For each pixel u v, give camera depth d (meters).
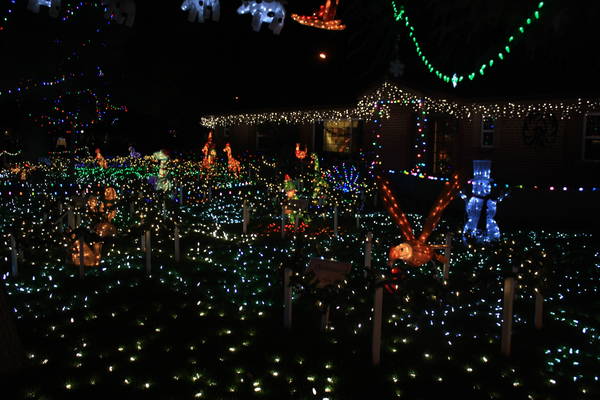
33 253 9.72
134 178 23.98
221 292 7.70
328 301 5.65
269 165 21.70
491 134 17.23
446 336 6.23
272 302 7.23
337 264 6.31
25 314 6.69
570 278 8.63
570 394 4.93
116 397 4.76
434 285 5.64
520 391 4.98
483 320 6.79
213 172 22.59
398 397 4.81
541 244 11.12
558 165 15.83
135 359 5.48
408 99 18.05
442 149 19.02
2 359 5.06
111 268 8.90
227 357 5.54
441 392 4.95
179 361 5.46
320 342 5.94
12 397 4.72
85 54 12.73
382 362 5.49
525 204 14.13
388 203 6.95
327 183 17.92
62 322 6.44
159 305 7.05
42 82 14.07
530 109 16.11
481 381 5.12
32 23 10.31
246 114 24.89
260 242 11.28
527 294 7.81
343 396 4.80
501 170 16.89
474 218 10.77
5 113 26.61
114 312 6.78
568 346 6.00
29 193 18.02
